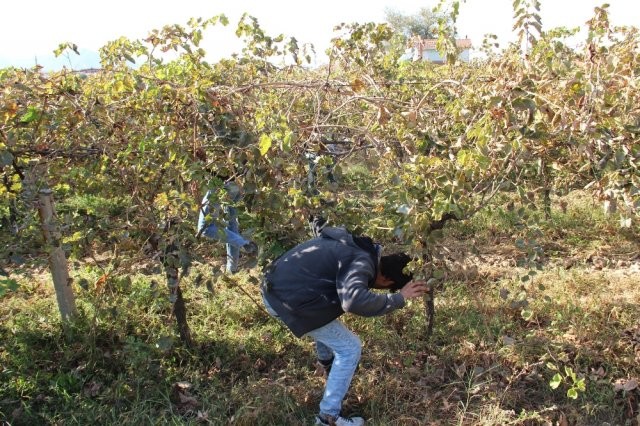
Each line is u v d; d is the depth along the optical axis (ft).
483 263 19.56
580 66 10.59
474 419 11.54
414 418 11.60
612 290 16.75
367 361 13.55
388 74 15.64
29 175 11.56
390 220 11.27
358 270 10.04
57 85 11.50
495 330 14.32
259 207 11.09
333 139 13.62
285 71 15.38
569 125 9.46
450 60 11.34
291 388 12.42
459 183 9.90
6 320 15.29
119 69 13.10
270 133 10.58
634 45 10.60
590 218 22.62
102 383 12.72
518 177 11.51
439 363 13.39
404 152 12.56
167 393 12.33
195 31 12.84
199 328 14.79
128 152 11.47
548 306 15.17
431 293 12.99
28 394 12.39
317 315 10.44
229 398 12.23
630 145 9.52
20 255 12.30
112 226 12.09
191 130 11.45
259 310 15.60
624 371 12.84
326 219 11.96
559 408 11.77
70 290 14.35
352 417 11.87
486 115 9.79
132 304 15.46
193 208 10.87
